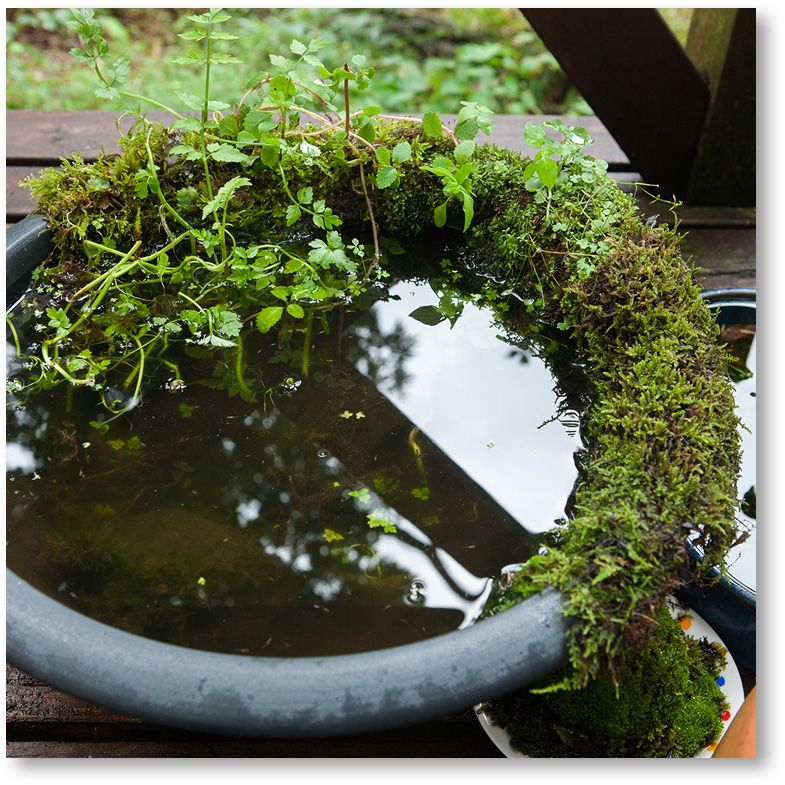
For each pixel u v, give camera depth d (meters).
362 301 1.81
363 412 1.52
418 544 1.26
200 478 1.37
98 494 1.33
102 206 1.77
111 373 1.59
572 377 1.59
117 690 0.88
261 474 1.38
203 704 0.87
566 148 1.72
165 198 1.84
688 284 1.48
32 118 2.47
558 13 2.09
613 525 1.06
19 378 1.57
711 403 1.24
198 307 1.69
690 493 1.09
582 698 1.21
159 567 1.21
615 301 1.50
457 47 4.11
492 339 1.70
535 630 0.95
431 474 1.38
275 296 1.75
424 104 3.72
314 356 1.66
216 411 1.51
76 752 1.35
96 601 1.16
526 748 1.25
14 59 3.85
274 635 1.11
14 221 2.14
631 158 2.42
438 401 1.54
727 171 2.42
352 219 1.96
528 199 1.76
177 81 3.79
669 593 1.04
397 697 0.88
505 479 1.37
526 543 1.26
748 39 2.14
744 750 1.17
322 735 0.87
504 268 1.83
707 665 1.37
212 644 1.10
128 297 1.75
